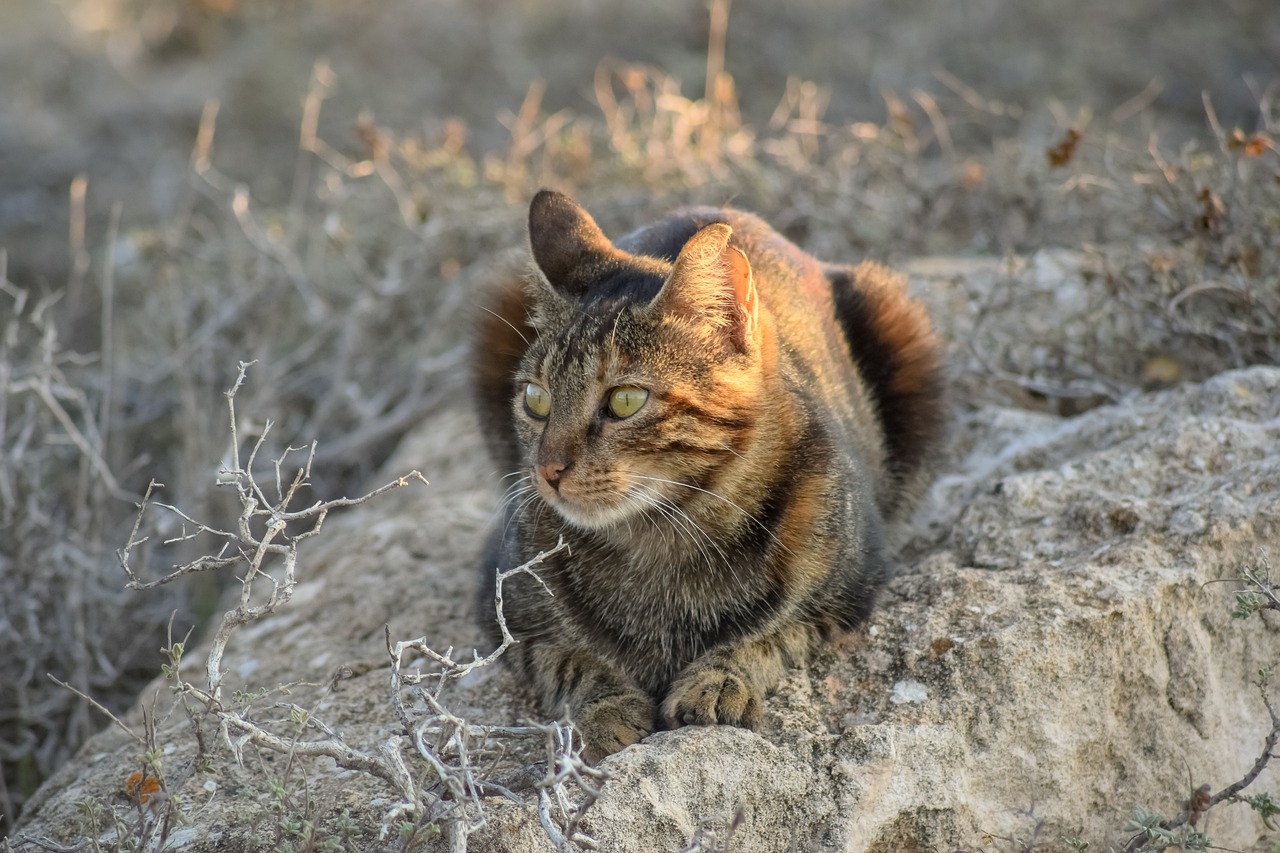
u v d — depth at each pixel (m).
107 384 11.01
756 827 6.38
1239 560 7.43
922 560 8.02
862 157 13.43
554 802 6.02
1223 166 10.63
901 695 6.89
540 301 7.48
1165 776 7.08
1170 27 21.42
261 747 6.40
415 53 23.33
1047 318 10.91
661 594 7.27
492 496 10.26
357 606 8.88
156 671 10.48
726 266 6.80
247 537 6.11
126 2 28.81
